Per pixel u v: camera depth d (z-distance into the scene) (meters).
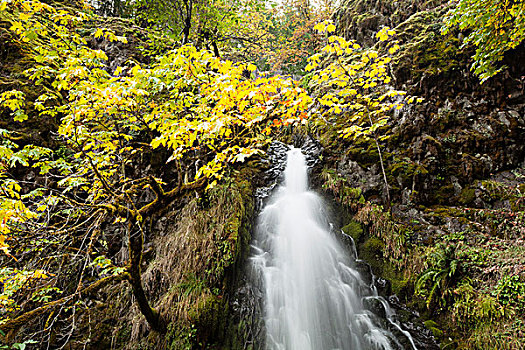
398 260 5.79
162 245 5.71
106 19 9.05
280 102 2.80
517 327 3.95
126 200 4.03
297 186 8.06
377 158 7.23
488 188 6.08
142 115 3.48
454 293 4.79
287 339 5.02
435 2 9.16
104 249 5.73
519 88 6.89
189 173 6.46
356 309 5.47
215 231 5.45
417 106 7.37
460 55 7.39
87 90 2.73
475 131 6.85
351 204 6.96
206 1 8.09
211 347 4.45
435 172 6.60
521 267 4.39
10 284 3.41
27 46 6.09
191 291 4.73
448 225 5.81
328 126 8.90
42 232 3.12
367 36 10.45
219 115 2.79
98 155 3.97
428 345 4.67
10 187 3.12
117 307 5.06
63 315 4.84
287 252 6.32
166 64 3.13
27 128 5.60
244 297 5.15
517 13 4.80
